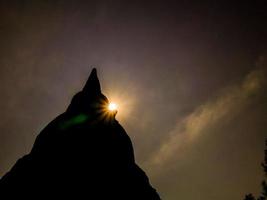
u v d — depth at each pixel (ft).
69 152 96.73
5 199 84.17
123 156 105.09
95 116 111.45
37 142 105.29
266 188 87.61
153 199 99.09
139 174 104.83
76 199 83.10
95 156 97.66
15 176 92.32
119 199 88.74
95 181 89.56
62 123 108.06
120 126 116.67
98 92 119.75
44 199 82.12
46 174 89.30
